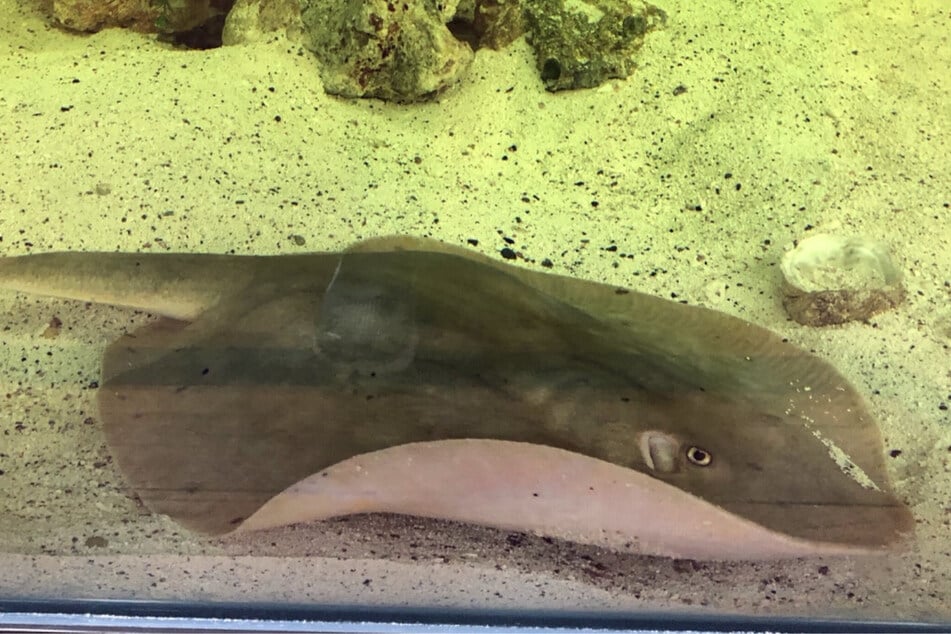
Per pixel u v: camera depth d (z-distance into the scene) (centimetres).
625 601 75
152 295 86
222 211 93
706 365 82
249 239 91
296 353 81
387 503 78
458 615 75
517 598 75
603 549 78
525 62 108
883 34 111
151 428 80
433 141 103
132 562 76
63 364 83
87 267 88
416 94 105
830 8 113
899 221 95
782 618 75
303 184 96
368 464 76
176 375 81
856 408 81
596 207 97
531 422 77
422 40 104
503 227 94
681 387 79
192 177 96
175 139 99
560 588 76
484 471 76
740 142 102
